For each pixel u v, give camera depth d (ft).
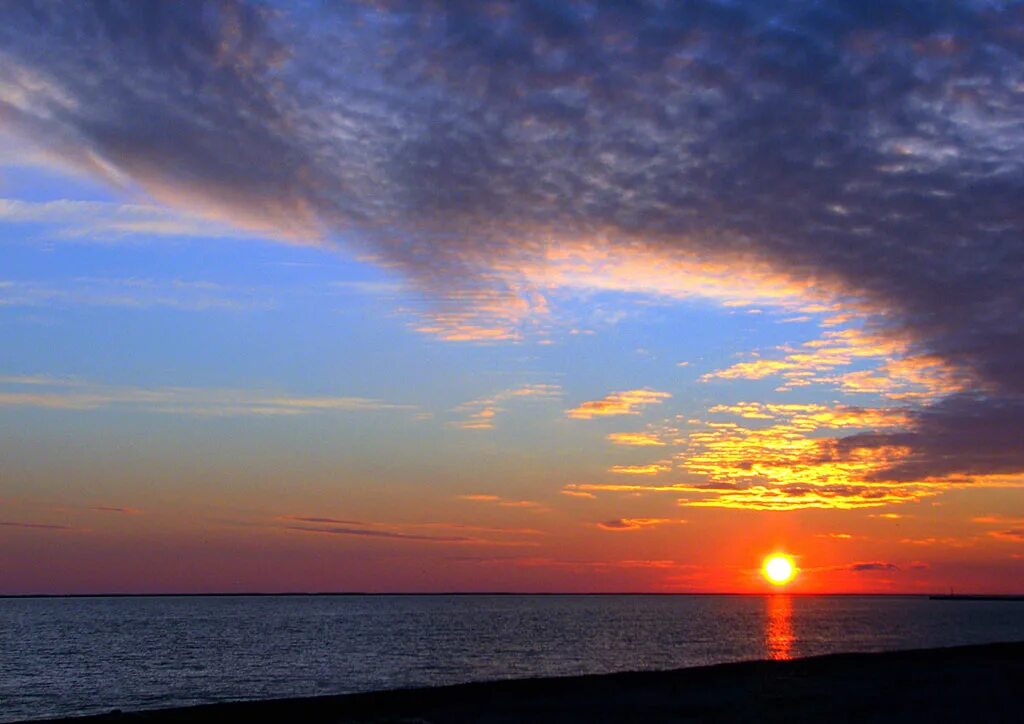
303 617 533.14
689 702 79.97
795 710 75.56
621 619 494.59
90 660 215.31
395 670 184.34
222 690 150.61
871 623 463.42
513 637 307.78
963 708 77.25
